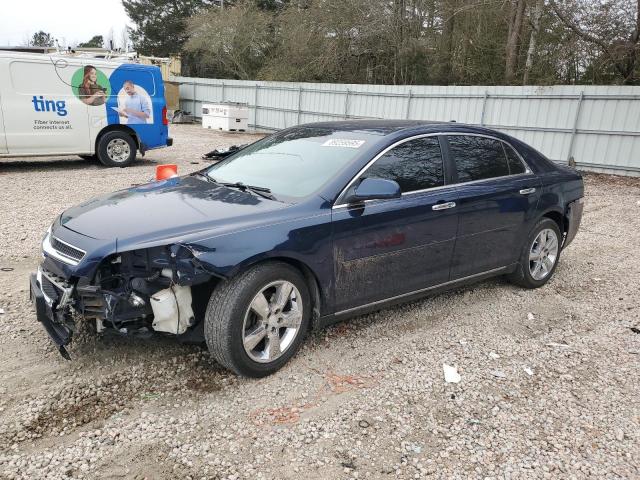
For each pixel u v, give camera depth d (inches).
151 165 485.1
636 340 170.1
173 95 1061.8
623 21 709.3
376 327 170.2
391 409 126.0
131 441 111.0
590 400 133.7
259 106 947.3
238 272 129.2
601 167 561.0
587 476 106.3
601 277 233.6
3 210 301.0
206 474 102.5
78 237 130.2
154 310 126.4
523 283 207.8
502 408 128.5
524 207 194.5
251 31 1212.5
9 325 159.2
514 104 611.2
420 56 930.1
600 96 547.5
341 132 171.9
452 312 185.9
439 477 104.4
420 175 164.1
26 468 101.6
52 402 122.6
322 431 116.9
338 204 144.4
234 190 154.9
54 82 417.1
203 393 129.2
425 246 164.4
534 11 770.2
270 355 136.3
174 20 1739.7
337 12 976.9
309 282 144.2
